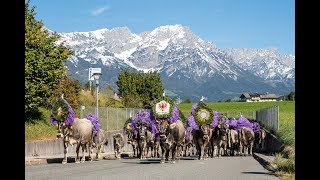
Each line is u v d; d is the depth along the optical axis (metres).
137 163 26.03
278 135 39.66
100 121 51.88
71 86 52.66
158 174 17.39
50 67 41.22
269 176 16.88
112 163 26.19
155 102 25.27
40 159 27.69
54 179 15.42
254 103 141.88
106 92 78.75
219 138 35.28
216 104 145.50
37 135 38.94
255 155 36.69
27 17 41.06
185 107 135.38
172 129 25.17
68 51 43.53
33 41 39.22
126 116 58.75
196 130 31.06
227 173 18.09
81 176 16.64
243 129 40.91
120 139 36.78
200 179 15.47
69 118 26.81
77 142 27.52
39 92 40.31
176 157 27.11
